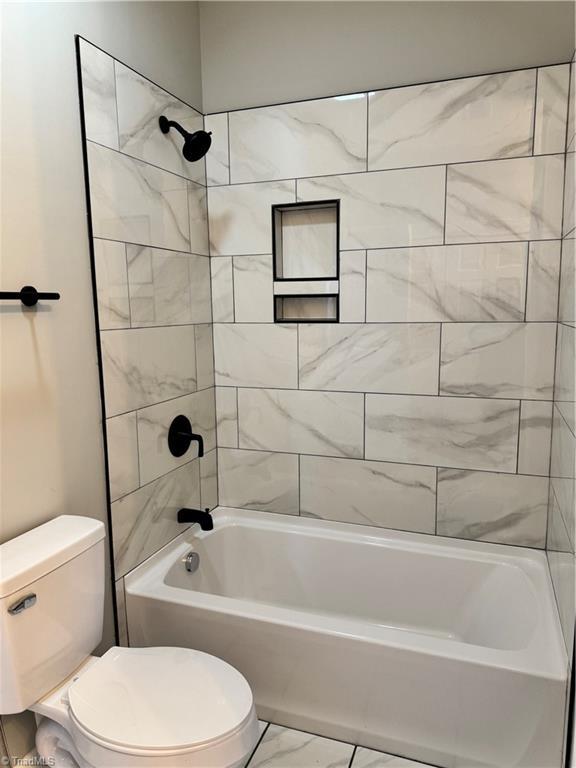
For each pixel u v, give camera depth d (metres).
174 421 2.04
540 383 1.88
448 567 1.99
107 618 1.73
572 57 1.67
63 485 1.52
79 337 1.56
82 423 1.58
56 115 1.44
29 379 1.40
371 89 1.94
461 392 1.97
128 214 1.73
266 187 2.12
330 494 2.22
